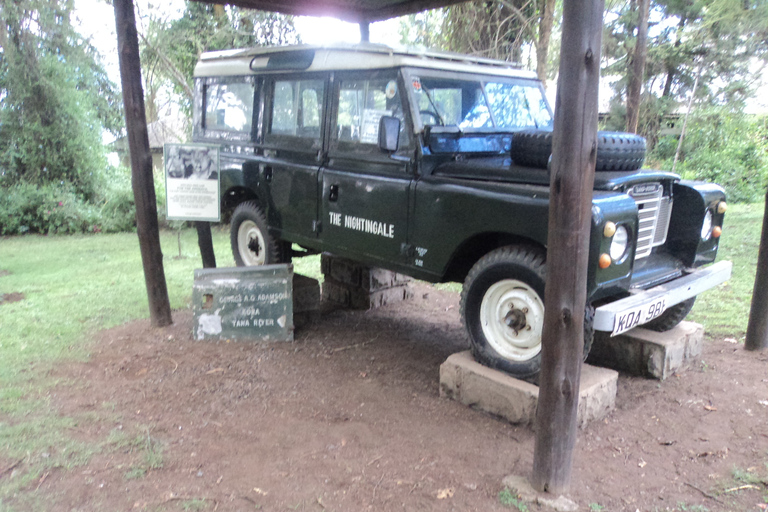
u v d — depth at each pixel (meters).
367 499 2.91
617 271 3.52
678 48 16.11
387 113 4.45
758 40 15.06
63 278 7.64
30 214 12.24
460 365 3.94
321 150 5.12
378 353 4.96
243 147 6.16
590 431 3.64
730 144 17.52
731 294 6.33
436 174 4.22
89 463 3.19
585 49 2.50
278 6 6.62
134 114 5.01
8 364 4.53
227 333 5.10
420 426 3.67
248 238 6.53
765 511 2.82
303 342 5.18
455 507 2.85
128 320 5.72
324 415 3.82
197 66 6.89
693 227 4.33
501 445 3.43
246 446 3.41
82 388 4.15
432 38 10.81
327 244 5.14
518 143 3.95
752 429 3.61
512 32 9.80
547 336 2.79
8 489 2.93
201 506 2.83
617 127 17.23
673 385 4.28
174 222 11.61
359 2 6.77
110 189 13.48
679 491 3.00
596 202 3.33
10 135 12.90
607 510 2.84
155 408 3.86
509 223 3.61
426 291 7.07
